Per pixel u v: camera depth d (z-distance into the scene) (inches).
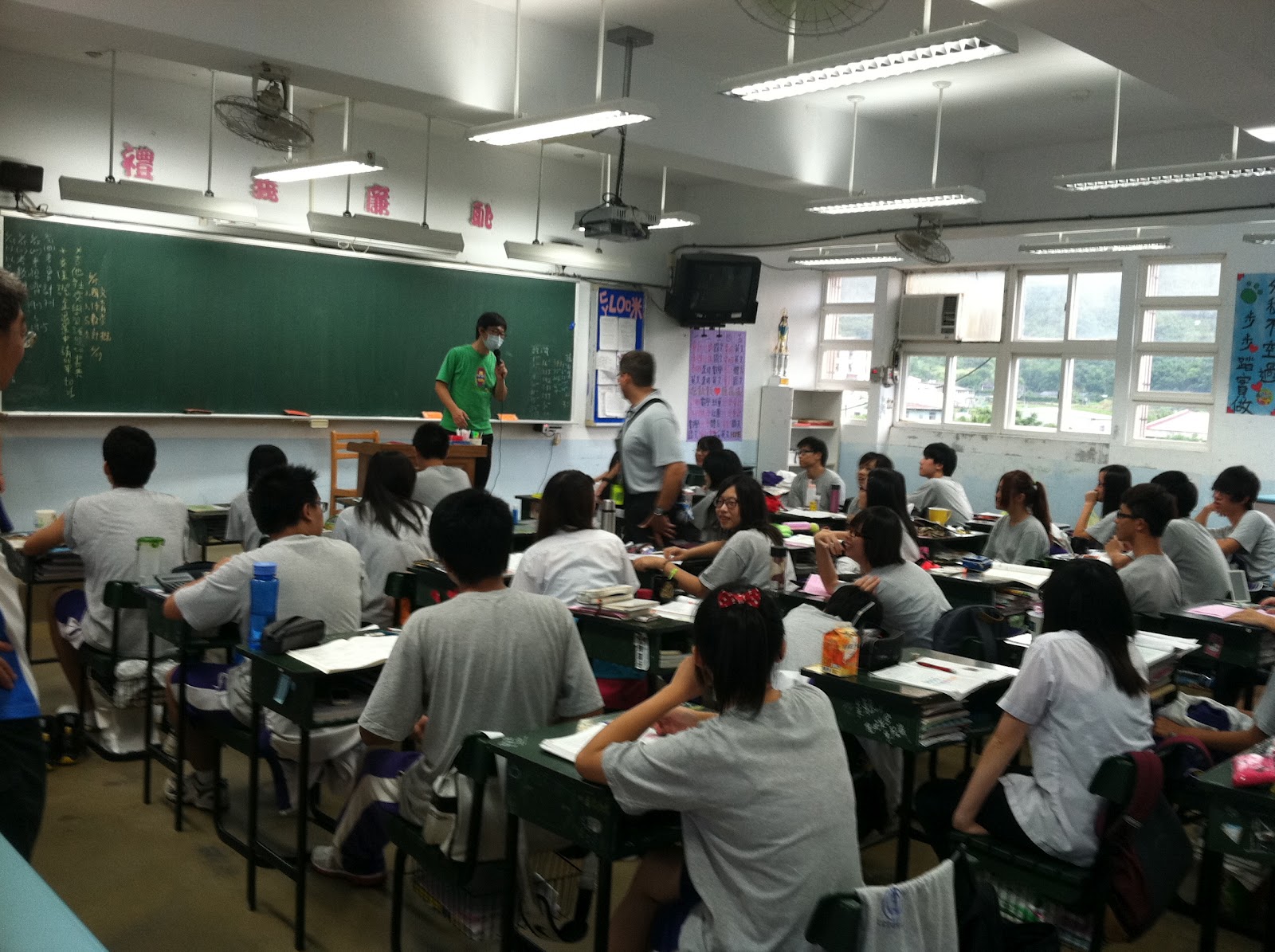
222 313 276.8
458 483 181.8
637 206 380.8
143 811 124.0
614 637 118.2
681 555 158.6
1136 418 345.4
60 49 242.2
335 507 280.4
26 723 55.9
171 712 123.1
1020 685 84.5
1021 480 198.5
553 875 89.7
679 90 248.8
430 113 223.5
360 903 104.3
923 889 60.1
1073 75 242.5
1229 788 75.9
